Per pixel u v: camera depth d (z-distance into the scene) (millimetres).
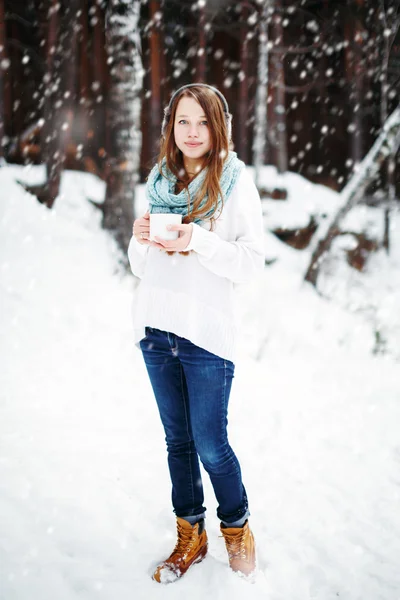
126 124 7848
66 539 2271
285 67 14953
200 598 1946
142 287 2010
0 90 11211
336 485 2900
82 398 3900
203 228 1921
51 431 3289
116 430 3393
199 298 1912
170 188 1971
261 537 2373
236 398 4191
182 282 1921
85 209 9703
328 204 12094
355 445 3418
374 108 13117
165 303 1925
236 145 15695
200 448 1946
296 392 4445
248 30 12883
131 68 7797
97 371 4492
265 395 4312
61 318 5555
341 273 9719
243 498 2043
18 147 13352
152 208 2010
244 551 2039
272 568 2156
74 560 2148
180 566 2059
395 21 10148
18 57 14289
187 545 2094
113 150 7930
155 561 2168
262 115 10875
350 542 2393
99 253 7695
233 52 16406
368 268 10328
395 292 8922
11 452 2959
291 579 2115
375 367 5305
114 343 5215
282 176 12805
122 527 2391
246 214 1957
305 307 7551
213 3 12523
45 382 4133
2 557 2123
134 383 4309
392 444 3453
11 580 2000
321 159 17844
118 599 1935
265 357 5391
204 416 1909
